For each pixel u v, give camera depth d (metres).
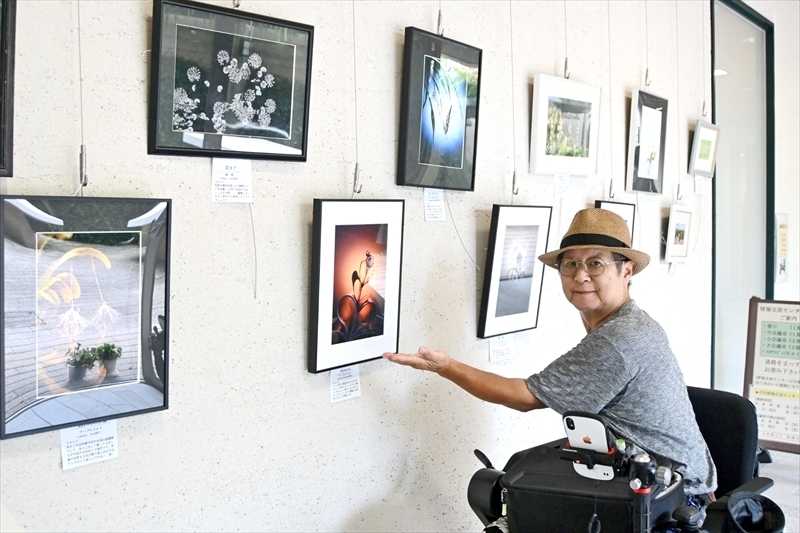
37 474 1.33
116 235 1.37
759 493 1.83
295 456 1.82
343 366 1.89
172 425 1.55
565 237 1.99
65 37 1.33
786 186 5.46
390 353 1.88
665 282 3.76
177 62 1.46
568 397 1.79
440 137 2.14
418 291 2.19
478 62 2.26
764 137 5.11
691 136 3.96
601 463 1.58
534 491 1.59
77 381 1.34
